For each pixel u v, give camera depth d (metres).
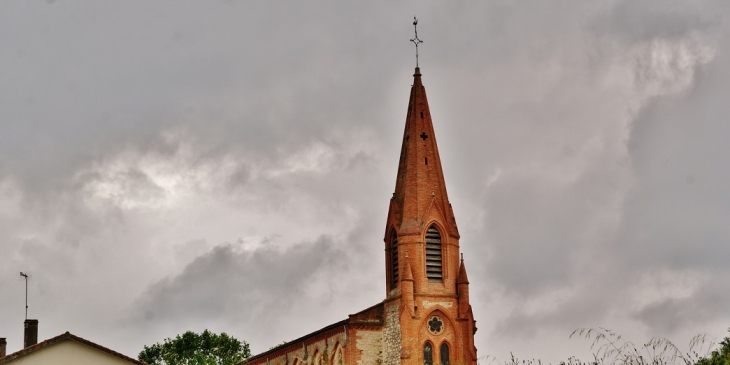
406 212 114.31
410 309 109.81
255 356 146.62
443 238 113.62
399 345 109.75
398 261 113.25
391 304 112.56
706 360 53.88
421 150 116.69
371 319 113.75
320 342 121.94
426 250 112.94
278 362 137.12
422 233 112.81
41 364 81.50
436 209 114.06
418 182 115.00
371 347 113.19
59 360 82.00
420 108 118.62
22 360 81.06
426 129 117.88
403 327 109.31
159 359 178.12
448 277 112.75
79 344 82.75
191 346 175.38
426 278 111.94
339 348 115.88
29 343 97.81
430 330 110.81
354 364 111.88
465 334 111.50
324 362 119.50
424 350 110.12
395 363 110.38
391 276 114.88
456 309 112.12
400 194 116.44
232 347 177.88
